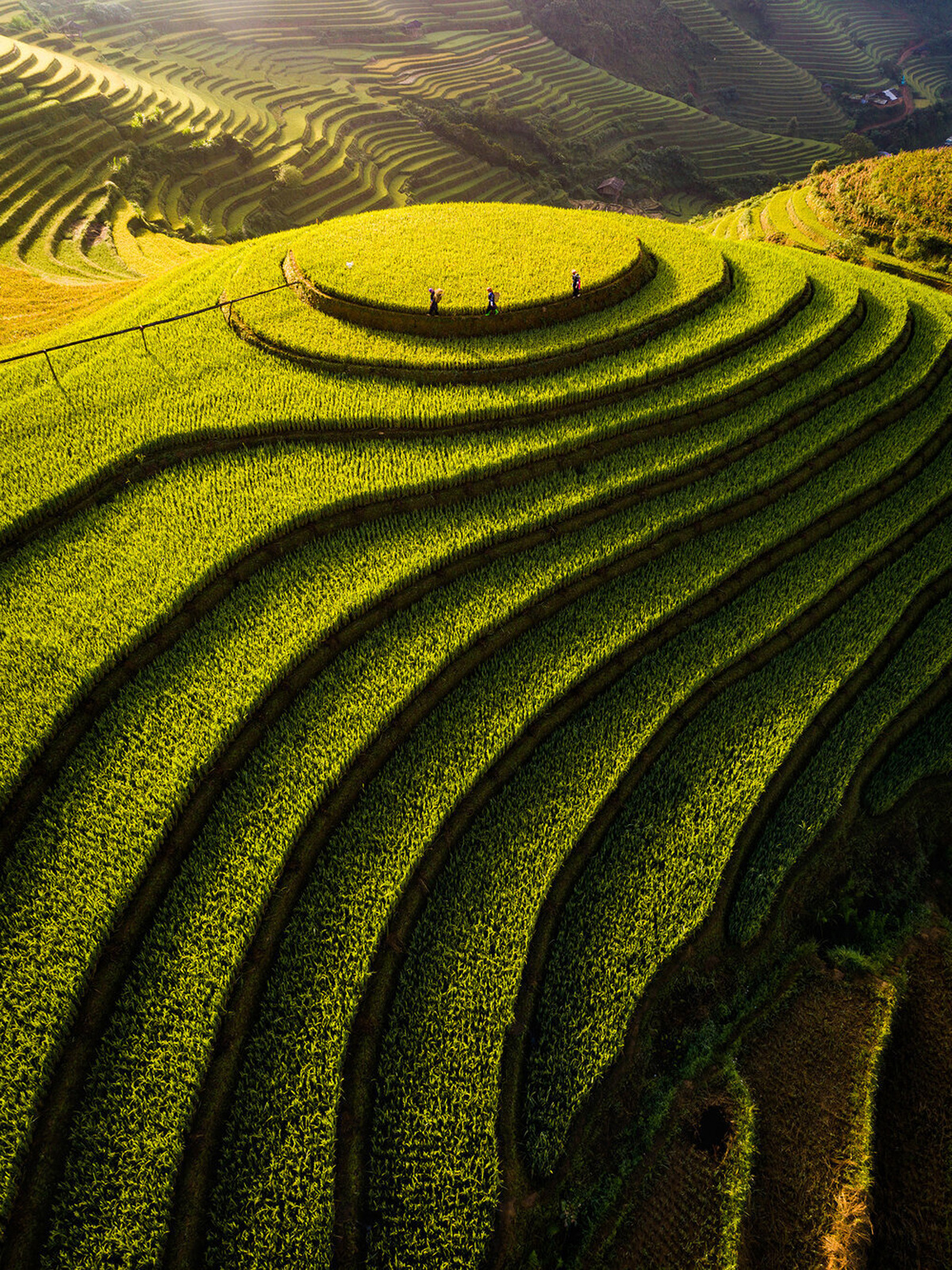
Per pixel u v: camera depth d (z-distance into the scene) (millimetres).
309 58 131500
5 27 104250
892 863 24172
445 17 150875
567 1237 17016
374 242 39750
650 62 160000
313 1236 15086
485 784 22203
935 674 27000
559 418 31969
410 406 31016
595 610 26484
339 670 23547
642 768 23453
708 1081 19234
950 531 31594
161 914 18312
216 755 21000
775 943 21828
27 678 21516
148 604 23609
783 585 28469
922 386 37469
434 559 26297
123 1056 16359
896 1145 18922
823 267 45250
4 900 17922
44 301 42781
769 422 33156
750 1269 16703
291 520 26500
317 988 17828
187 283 38500
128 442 28281
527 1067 18141
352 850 20172
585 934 20078
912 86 183125
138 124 85438
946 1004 21266
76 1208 14742
